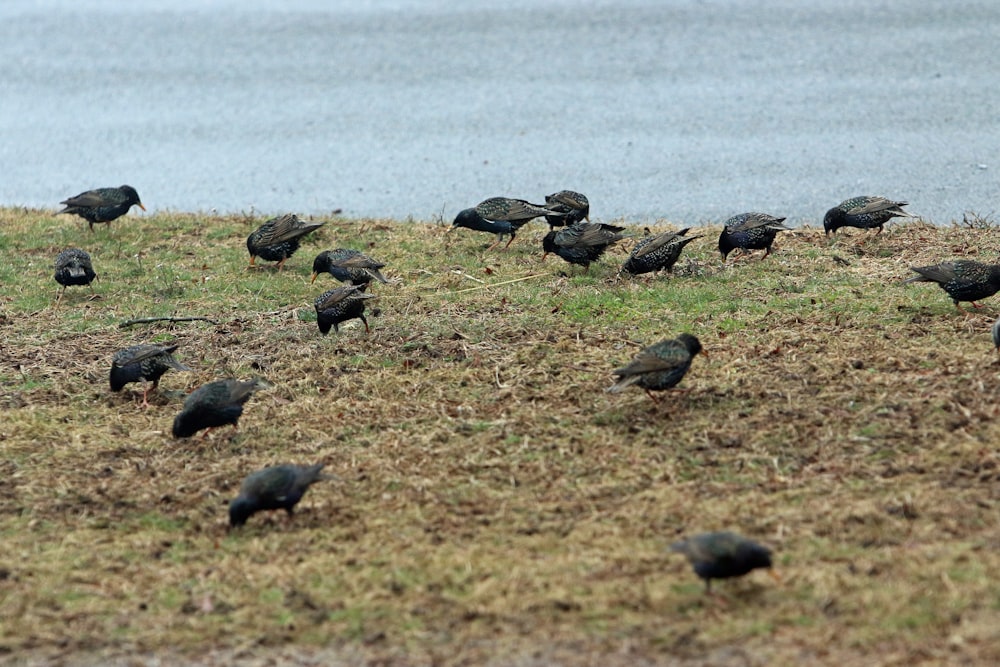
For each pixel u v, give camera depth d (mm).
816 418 14164
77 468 14180
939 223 24844
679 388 15180
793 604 10727
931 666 9633
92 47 41812
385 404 15438
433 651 10422
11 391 16266
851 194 27500
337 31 42594
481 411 15078
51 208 28734
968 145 30422
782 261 20344
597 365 16109
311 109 35875
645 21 42156
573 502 12883
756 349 16266
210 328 18391
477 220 21969
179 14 44938
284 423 15164
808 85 35656
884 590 10719
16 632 11023
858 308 17562
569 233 19969
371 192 29203
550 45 40406
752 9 42844
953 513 11922
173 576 11891
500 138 32750
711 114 33812
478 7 44469
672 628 10492
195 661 10523
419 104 35812
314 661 10414
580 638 10453
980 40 38625
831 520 12016
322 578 11711
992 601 10406
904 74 36125
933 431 13586
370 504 13172
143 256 22062
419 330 17656
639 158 30750
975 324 16516
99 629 11055
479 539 12281
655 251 19359
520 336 17281
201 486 13750
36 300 19750
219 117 35469
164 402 16047
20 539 12688
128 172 31453
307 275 20891
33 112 36344
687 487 13023
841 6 42625
